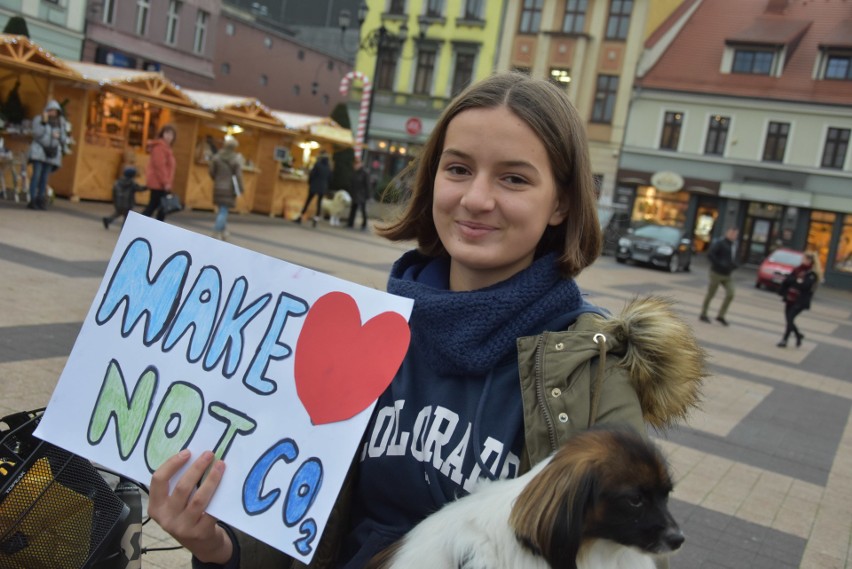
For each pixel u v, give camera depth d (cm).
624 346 132
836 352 1426
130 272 156
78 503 174
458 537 117
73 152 1609
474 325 135
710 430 708
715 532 469
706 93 3603
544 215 141
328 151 2336
